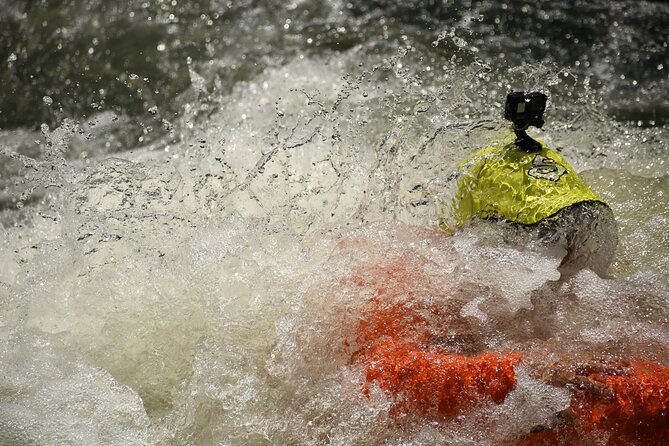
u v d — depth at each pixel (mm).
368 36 14234
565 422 5434
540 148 6355
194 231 7430
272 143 9109
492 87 10391
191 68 13664
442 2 15539
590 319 6094
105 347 6852
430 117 7750
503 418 5492
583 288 6180
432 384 5555
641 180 8344
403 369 5629
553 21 14805
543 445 5512
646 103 11969
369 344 6039
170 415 6273
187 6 15602
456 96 8039
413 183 7273
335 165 8055
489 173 6387
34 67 14086
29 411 6152
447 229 6766
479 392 5520
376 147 8242
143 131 11984
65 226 7582
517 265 6109
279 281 6812
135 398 6336
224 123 11500
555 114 10297
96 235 7492
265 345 6469
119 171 8016
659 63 13383
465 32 14398
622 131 9586
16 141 12219
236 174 8492
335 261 6672
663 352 5824
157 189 7883
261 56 13852
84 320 7094
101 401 6293
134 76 13133
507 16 14969
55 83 13609
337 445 5723
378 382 5707
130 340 6879
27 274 7359
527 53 13680
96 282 7277
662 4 15484
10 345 6781
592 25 14688
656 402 5355
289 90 12281
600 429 5422
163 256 7324
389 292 6316
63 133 8070
